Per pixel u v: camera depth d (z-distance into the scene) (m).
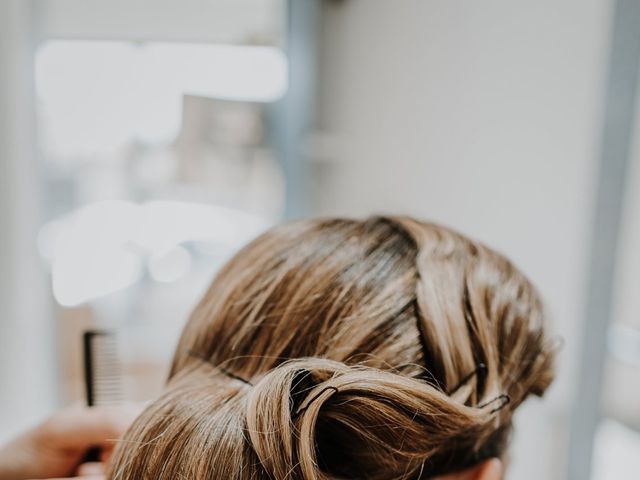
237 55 0.99
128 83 0.96
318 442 0.24
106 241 1.02
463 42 0.75
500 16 0.70
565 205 0.65
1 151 0.91
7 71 0.89
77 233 1.00
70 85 0.94
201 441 0.22
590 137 0.62
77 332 0.97
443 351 0.25
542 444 0.69
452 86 0.78
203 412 0.24
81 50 0.93
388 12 0.89
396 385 0.22
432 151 0.82
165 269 1.04
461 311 0.26
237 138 1.04
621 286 0.60
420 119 0.84
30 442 0.36
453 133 0.78
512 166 0.71
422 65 0.83
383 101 0.92
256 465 0.21
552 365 0.32
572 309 0.66
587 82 0.62
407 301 0.26
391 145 0.90
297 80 1.02
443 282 0.26
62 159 0.98
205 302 0.31
